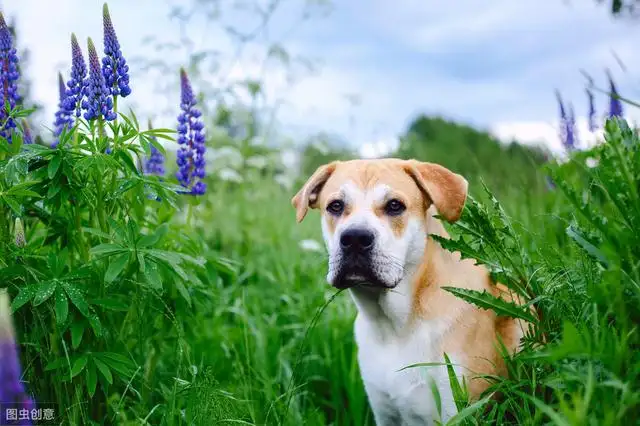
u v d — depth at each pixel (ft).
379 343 3.33
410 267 3.24
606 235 2.57
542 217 3.96
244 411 3.46
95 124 3.38
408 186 3.30
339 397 4.05
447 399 3.10
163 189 3.42
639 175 2.56
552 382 2.59
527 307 2.93
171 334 3.76
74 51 3.31
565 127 4.41
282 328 4.59
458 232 3.36
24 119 3.65
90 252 3.12
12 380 2.00
